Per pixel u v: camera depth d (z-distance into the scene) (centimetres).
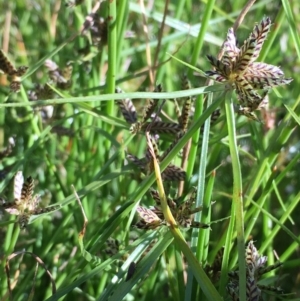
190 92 10
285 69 24
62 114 17
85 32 15
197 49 14
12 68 13
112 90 14
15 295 14
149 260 11
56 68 16
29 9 25
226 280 11
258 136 14
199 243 12
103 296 11
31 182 11
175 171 12
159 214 11
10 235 15
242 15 11
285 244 19
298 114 13
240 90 10
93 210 18
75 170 19
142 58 25
